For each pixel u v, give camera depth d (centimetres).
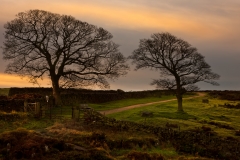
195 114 6469
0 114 4469
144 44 7112
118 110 6669
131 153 3180
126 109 6806
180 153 3650
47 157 2789
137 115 5891
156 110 6650
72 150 3036
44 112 4909
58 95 6744
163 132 4162
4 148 2877
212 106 7531
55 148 2989
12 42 6656
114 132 4066
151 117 5722
